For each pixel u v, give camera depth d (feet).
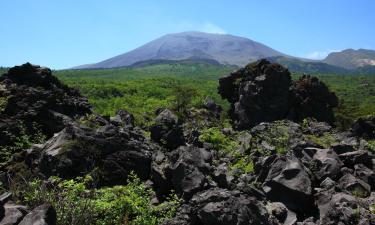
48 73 81.30
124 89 335.26
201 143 78.43
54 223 35.63
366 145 86.63
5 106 68.44
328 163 58.59
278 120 116.67
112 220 44.80
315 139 92.68
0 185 49.11
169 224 44.21
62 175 52.49
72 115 75.82
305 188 52.19
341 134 99.50
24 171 52.54
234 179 56.80
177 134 72.54
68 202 43.11
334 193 51.65
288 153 69.51
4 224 35.14
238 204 44.14
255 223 43.60
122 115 93.50
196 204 45.44
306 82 130.82
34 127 66.85
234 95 136.15
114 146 58.49
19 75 77.56
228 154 75.97
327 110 129.08
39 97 71.97
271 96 123.85
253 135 94.84
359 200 49.39
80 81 461.78
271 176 54.75
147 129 89.66
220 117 134.72
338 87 589.32
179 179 51.34
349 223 44.65
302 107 126.11
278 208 49.75
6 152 60.03
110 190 51.34
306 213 51.57
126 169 57.16
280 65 128.57
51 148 55.83
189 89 150.20
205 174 53.62
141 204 48.80
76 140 56.39
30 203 42.70
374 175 57.88
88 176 51.21
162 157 59.88
